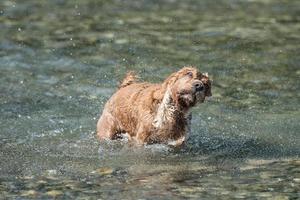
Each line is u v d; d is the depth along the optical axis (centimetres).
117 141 1397
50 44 2062
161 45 2056
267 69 1848
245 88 1702
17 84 1725
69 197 1092
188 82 1281
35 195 1102
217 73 1812
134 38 2127
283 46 2053
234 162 1262
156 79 1744
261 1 2689
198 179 1173
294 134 1410
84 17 2406
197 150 1328
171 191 1116
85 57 1938
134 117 1363
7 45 2042
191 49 2017
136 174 1198
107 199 1084
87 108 1574
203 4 2642
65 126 1466
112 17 2406
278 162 1258
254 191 1116
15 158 1284
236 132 1423
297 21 2358
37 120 1495
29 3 2619
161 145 1335
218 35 2169
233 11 2516
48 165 1248
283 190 1119
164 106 1314
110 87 1709
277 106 1575
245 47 2044
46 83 1736
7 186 1143
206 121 1484
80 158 1288
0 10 2488
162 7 2580
